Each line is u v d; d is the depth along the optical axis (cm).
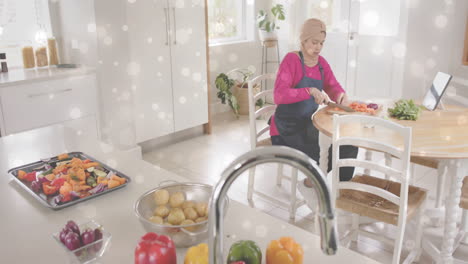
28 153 166
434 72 373
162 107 379
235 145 398
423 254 226
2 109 275
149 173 148
